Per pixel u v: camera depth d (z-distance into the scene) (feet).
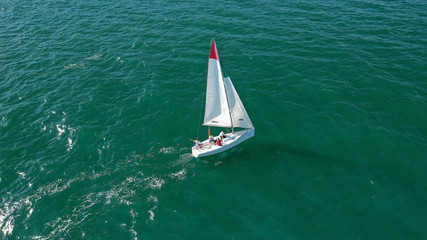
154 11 199.82
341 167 97.40
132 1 215.72
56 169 98.94
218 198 90.02
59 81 139.95
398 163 97.40
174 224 83.30
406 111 116.57
